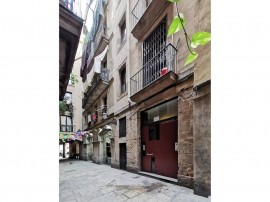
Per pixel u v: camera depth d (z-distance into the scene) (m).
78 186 5.32
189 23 4.52
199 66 3.77
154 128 6.25
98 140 12.02
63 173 8.34
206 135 3.48
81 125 21.56
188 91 4.44
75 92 21.53
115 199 3.87
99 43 11.85
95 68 10.73
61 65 4.80
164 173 5.54
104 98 12.62
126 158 7.98
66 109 19.86
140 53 7.21
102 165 11.07
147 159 6.55
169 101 5.56
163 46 5.80
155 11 5.80
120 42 9.77
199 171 3.58
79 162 14.69
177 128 5.11
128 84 8.11
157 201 3.54
